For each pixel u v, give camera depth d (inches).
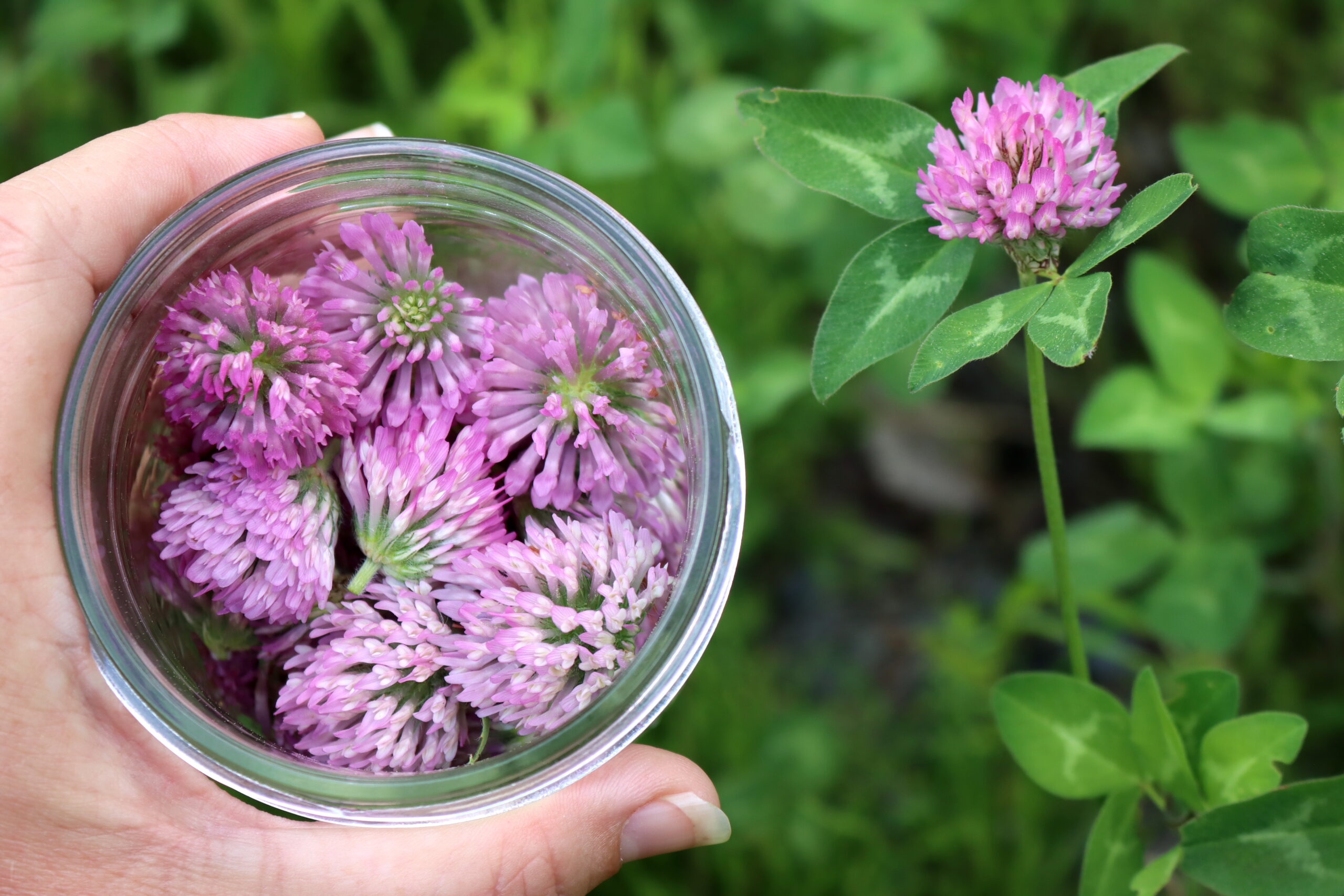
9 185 11.2
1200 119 18.5
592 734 9.7
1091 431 14.3
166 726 9.8
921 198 10.1
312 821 11.0
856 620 18.3
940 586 18.5
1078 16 17.0
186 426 10.1
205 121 11.9
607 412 9.8
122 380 10.0
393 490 9.7
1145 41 18.1
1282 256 10.1
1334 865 10.7
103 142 11.6
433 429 9.9
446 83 16.9
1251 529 15.0
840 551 18.6
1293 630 16.2
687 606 9.7
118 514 10.1
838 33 18.0
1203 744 11.5
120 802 10.8
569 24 15.5
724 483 9.8
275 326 9.7
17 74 18.0
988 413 19.0
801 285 17.3
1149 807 15.3
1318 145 13.5
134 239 11.4
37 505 10.8
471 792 9.7
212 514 9.9
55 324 11.0
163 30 16.5
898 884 15.7
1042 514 18.7
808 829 15.8
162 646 10.1
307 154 10.1
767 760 16.4
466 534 9.8
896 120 10.8
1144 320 14.3
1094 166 9.8
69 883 10.8
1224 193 13.5
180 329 9.9
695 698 16.2
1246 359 14.4
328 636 10.0
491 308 10.1
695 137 16.5
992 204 9.9
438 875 10.9
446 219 10.3
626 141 15.1
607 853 11.2
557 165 15.2
